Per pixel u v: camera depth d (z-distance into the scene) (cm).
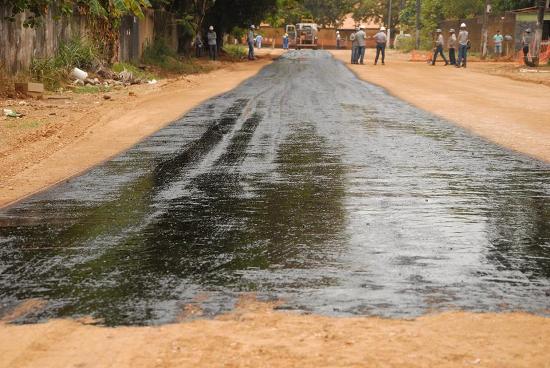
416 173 920
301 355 388
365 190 817
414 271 530
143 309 460
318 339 409
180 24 4369
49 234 648
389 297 476
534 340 407
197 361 384
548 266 541
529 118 1539
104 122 1478
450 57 4172
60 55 2488
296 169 952
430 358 384
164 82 2692
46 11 2294
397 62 4644
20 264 558
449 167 965
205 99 1950
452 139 1223
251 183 865
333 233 636
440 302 467
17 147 1177
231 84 2525
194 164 1001
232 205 750
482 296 477
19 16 2167
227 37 7775
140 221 689
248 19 5156
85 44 2661
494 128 1370
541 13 3909
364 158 1034
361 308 457
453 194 797
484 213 709
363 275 521
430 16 7294
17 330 432
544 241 609
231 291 490
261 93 2130
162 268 542
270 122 1445
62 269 544
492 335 414
